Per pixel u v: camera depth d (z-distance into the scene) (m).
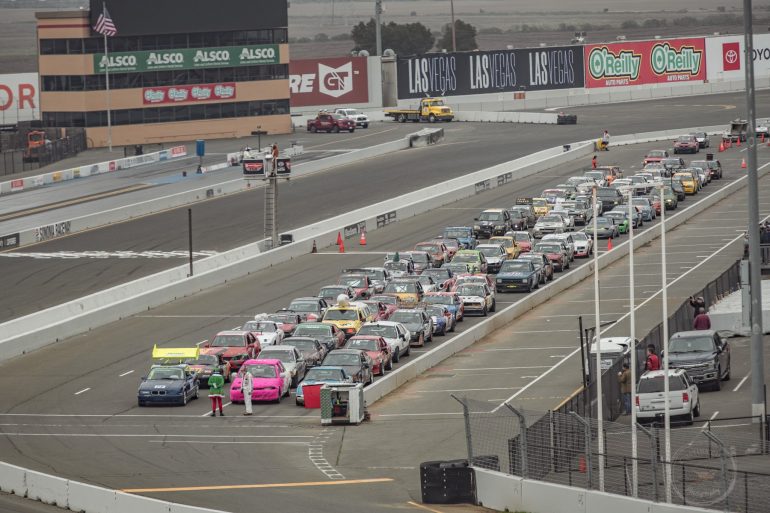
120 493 121.94
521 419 126.25
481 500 128.38
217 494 133.25
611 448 128.50
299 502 129.12
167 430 172.62
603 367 189.75
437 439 161.75
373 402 189.25
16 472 135.50
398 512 124.62
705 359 178.00
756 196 151.62
